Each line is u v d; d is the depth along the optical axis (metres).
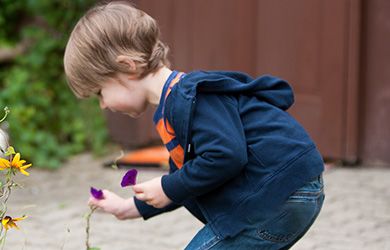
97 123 7.32
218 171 2.76
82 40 3.03
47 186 6.15
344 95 6.41
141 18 3.08
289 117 2.96
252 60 6.70
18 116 7.03
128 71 3.01
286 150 2.85
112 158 6.98
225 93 2.91
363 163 6.52
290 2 6.51
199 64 6.87
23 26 7.93
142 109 3.11
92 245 4.66
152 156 6.89
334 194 5.70
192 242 2.96
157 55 3.05
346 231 4.88
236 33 6.73
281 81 3.02
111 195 3.32
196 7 6.83
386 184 5.97
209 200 2.91
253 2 6.64
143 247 4.64
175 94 2.86
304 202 2.87
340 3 6.31
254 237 2.89
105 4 3.35
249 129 2.88
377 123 6.43
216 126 2.79
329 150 6.52
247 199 2.84
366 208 5.36
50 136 7.02
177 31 6.90
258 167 2.84
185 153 2.86
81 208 5.49
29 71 7.61
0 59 7.70
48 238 4.81
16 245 4.65
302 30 6.49
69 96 7.49
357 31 6.29
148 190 2.91
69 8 7.62
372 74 6.39
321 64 6.45
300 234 2.99
